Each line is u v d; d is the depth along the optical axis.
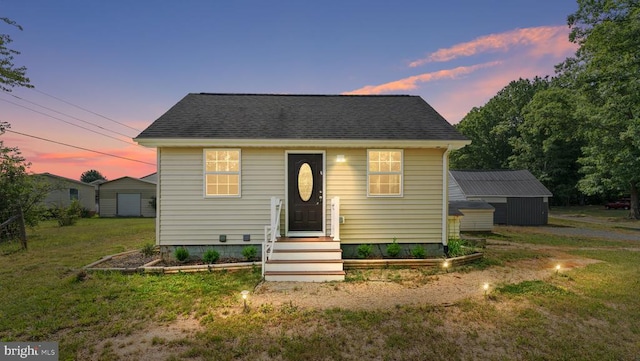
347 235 7.18
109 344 3.26
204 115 7.65
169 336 3.44
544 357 3.08
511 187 17.19
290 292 4.96
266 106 8.52
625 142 16.17
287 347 3.20
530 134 29.20
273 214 6.30
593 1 13.59
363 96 9.69
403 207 7.27
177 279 5.54
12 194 10.49
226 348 3.18
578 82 17.08
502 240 11.01
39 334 3.45
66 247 9.09
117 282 5.32
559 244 10.09
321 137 6.82
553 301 4.55
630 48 13.23
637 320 3.95
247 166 7.09
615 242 10.55
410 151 7.29
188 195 6.97
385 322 3.83
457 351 3.18
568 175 30.84
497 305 4.41
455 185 17.86
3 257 7.61
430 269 6.39
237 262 6.59
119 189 24.30
